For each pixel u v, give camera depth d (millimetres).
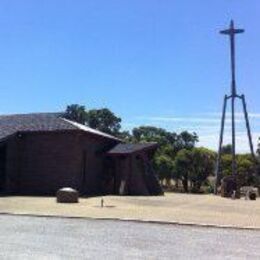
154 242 16938
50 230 19094
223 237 18375
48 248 15398
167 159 58688
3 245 15766
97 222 21781
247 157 58844
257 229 20484
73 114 73562
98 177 43594
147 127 75250
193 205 31859
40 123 41938
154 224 21500
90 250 15242
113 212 25547
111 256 14438
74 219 22656
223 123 52812
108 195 41062
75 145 40438
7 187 40406
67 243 16328
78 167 40531
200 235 18734
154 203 32781
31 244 16000
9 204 29203
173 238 17891
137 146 45062
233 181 44344
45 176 40750
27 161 41125
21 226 20047
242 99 52625
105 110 74438
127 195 42125
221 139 52812
